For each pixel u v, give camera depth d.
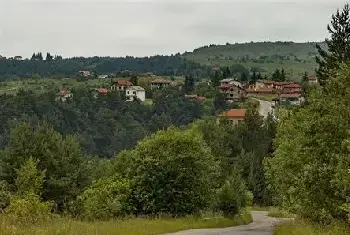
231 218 53.19
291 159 35.88
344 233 24.12
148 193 49.09
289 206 36.41
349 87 28.16
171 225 39.34
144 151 50.16
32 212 31.91
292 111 41.81
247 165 102.50
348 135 26.80
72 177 66.75
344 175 24.73
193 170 50.16
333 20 47.88
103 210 43.66
